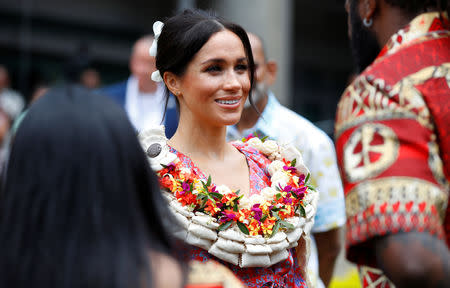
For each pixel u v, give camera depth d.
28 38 17.22
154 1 19.39
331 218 5.33
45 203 2.09
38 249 2.07
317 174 5.39
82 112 2.19
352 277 7.86
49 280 2.05
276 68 6.18
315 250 5.48
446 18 3.12
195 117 3.81
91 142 2.15
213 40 3.68
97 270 2.06
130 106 8.23
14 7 17.03
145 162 2.28
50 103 2.22
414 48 2.93
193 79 3.71
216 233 3.49
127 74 19.14
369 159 2.70
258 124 5.54
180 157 3.76
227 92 3.68
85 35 18.22
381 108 2.76
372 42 3.24
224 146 3.91
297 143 5.45
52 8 17.61
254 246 3.49
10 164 2.18
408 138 2.67
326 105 24.62
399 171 2.62
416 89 2.77
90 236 2.08
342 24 24.95
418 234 2.53
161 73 3.89
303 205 3.80
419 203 2.56
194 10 3.88
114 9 18.73
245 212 3.57
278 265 3.66
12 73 16.91
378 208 2.60
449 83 2.80
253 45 5.59
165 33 3.82
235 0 15.43
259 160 4.00
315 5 24.00
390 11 3.10
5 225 2.12
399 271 2.53
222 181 3.78
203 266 2.42
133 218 2.16
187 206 3.51
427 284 2.50
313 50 24.50
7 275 2.07
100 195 2.12
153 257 2.19
